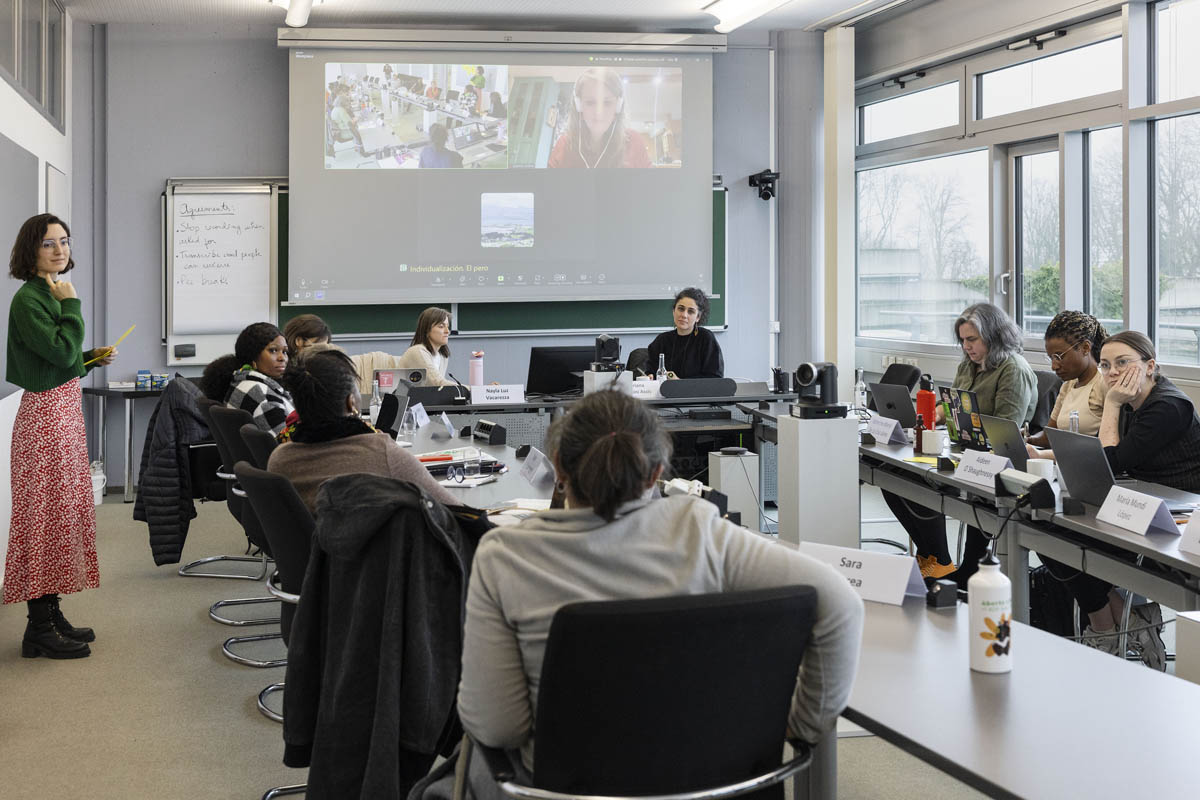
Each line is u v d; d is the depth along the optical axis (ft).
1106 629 11.50
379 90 24.79
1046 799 4.10
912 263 26.18
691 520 4.97
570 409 5.14
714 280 26.53
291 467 9.16
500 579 4.84
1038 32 21.47
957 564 15.53
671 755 4.59
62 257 12.66
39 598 13.03
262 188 24.61
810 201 26.63
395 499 6.86
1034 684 5.39
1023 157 22.95
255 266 24.73
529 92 25.44
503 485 11.47
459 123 25.20
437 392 17.35
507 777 4.85
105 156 24.31
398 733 6.82
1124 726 4.83
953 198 24.73
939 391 15.31
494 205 25.44
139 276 24.52
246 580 16.78
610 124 25.79
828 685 4.85
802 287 26.73
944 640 6.09
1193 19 18.71
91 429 24.53
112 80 24.23
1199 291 18.85
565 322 26.16
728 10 23.67
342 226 24.80
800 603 4.56
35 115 19.81
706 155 26.18
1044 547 9.98
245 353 13.98
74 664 12.82
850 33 26.35
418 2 23.66
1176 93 19.08
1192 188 18.89
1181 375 19.04
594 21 25.49
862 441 14.78
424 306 25.46
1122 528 9.12
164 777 9.63
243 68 24.73
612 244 25.96
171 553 16.02
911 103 25.93
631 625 4.35
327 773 6.93
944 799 9.08
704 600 4.43
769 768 4.85
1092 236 21.24
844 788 9.30
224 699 11.67
